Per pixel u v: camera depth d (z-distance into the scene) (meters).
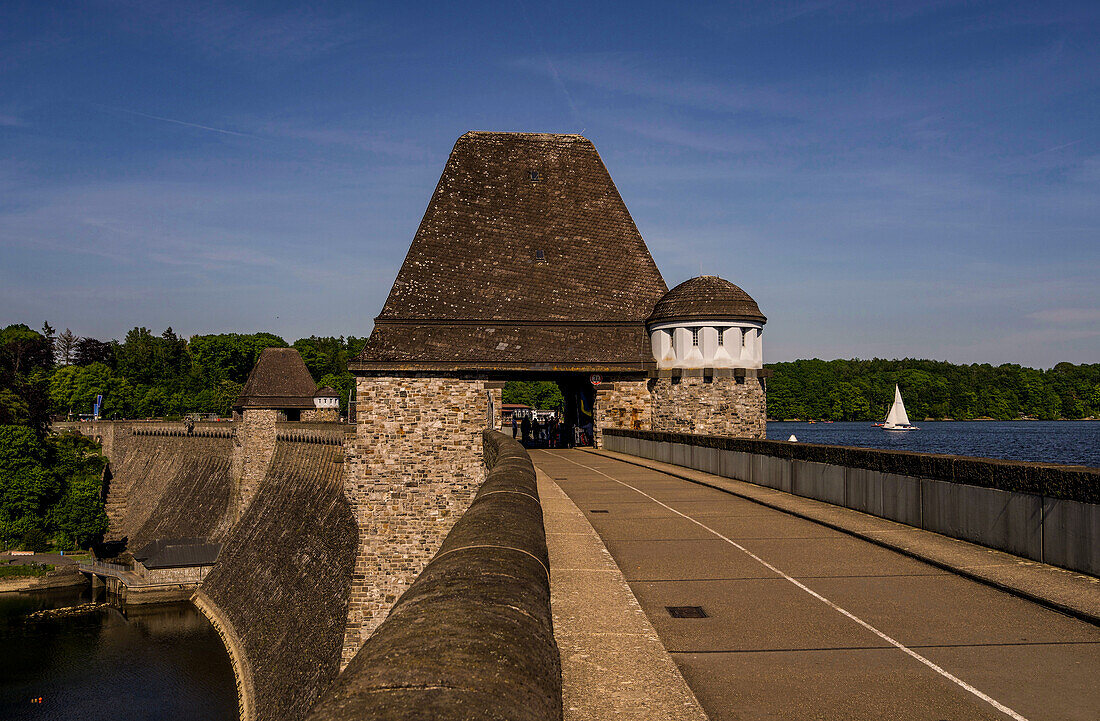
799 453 21.80
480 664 3.04
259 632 58.78
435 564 5.13
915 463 15.92
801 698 6.93
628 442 42.53
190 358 191.75
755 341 46.06
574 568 11.98
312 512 64.56
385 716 2.44
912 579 11.71
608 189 49.62
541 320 45.09
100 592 80.56
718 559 13.41
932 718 6.43
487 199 47.56
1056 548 11.76
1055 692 7.00
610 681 6.95
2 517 89.62
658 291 48.16
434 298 43.81
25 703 54.47
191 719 52.66
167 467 105.69
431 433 40.81
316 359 195.62
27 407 116.44
